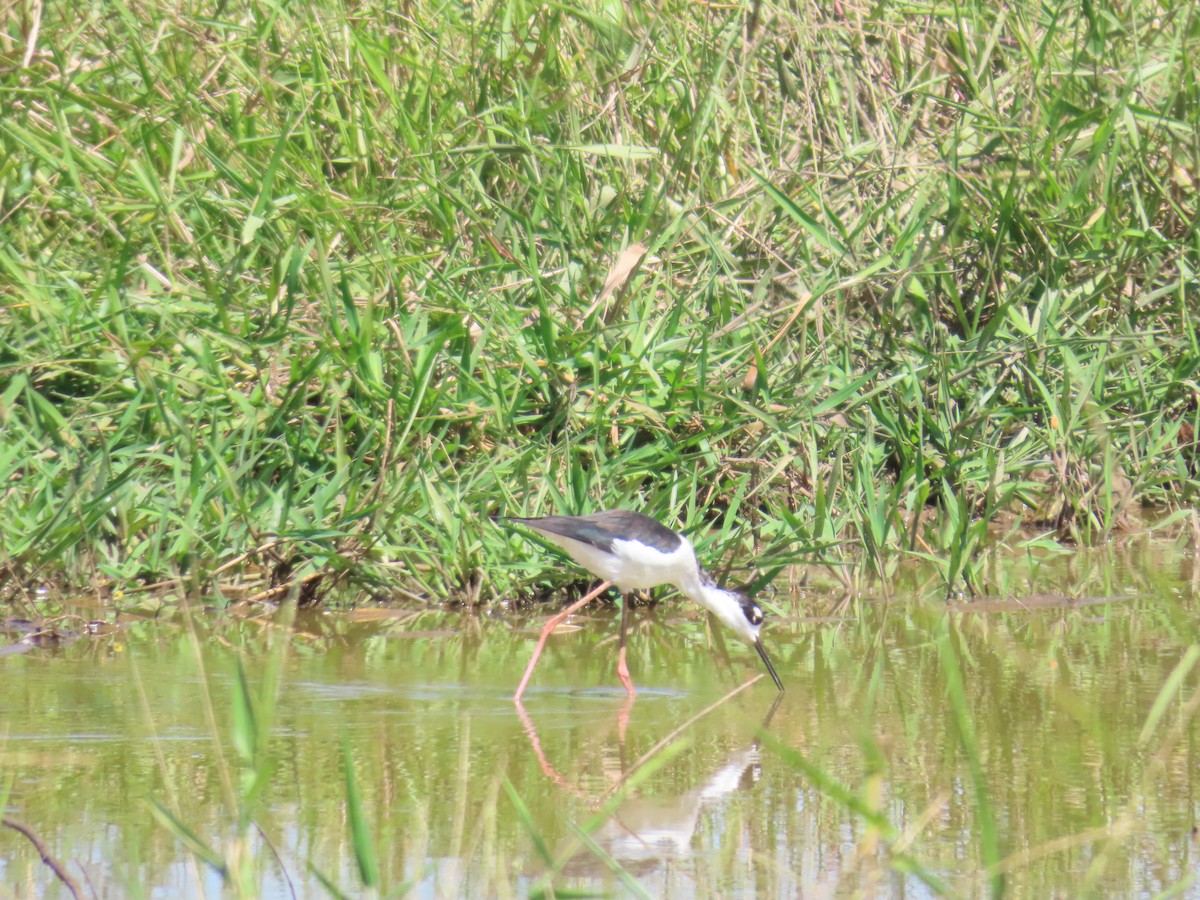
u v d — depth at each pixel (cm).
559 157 1320
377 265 1216
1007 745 771
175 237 1247
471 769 743
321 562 1091
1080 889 590
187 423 1127
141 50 1275
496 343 1209
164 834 642
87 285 1207
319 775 725
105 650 951
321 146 1377
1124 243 1344
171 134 1303
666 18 1445
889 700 863
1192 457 1358
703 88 1386
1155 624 1030
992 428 1338
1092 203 1377
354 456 1138
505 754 768
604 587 961
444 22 1399
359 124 1331
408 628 1044
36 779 708
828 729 812
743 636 951
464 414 1148
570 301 1239
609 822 672
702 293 1293
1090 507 1269
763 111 1442
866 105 1472
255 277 1248
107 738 771
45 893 579
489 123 1342
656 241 1221
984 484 1281
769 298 1312
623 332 1221
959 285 1405
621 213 1322
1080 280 1371
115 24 1377
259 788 551
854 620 1070
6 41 1345
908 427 1277
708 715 846
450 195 1256
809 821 674
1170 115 1410
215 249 1240
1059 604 1094
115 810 670
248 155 1308
